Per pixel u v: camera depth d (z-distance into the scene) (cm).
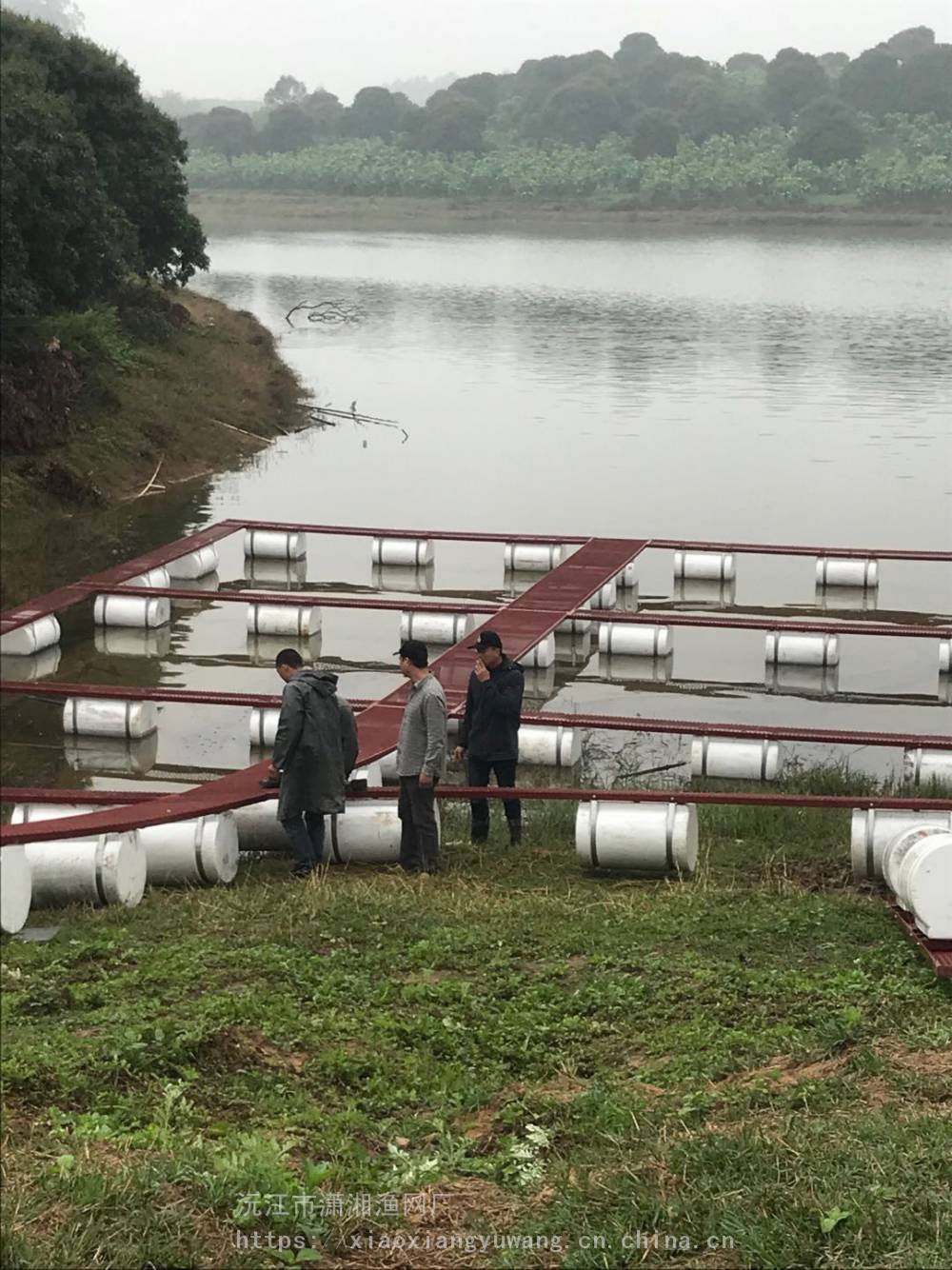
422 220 16412
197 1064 1016
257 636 2450
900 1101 974
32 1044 1031
